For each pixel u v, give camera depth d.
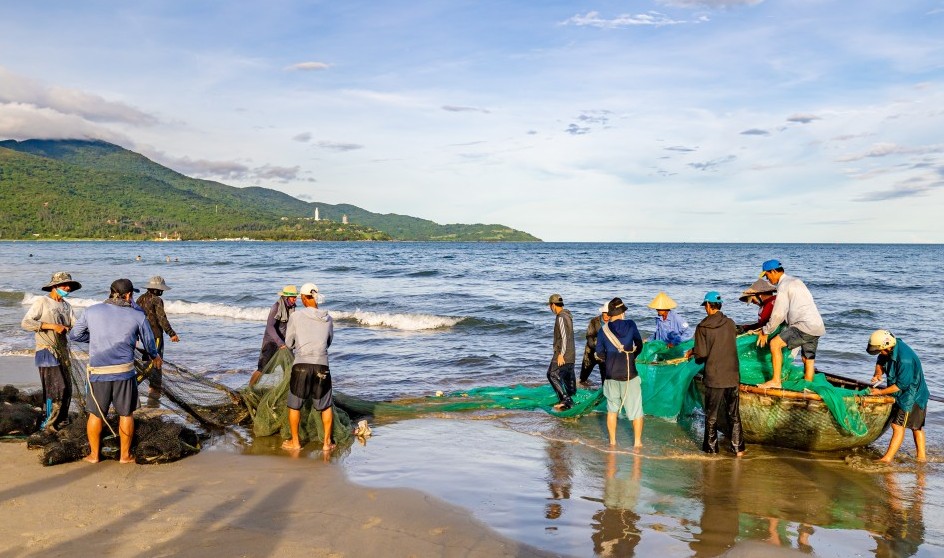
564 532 5.45
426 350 15.23
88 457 7.12
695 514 5.95
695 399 9.01
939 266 61.09
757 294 8.76
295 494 6.15
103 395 6.80
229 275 44.97
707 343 7.80
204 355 14.22
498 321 19.41
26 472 6.61
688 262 68.81
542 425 9.06
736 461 7.58
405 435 8.50
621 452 7.84
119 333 6.82
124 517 5.48
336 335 17.72
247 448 7.77
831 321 21.86
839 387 8.37
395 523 5.51
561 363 9.80
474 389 10.80
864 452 8.08
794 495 6.48
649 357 10.18
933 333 19.00
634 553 5.08
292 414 7.66
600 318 11.40
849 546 5.32
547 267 57.47
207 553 4.80
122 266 57.31
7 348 14.34
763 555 5.06
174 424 7.69
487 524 5.57
